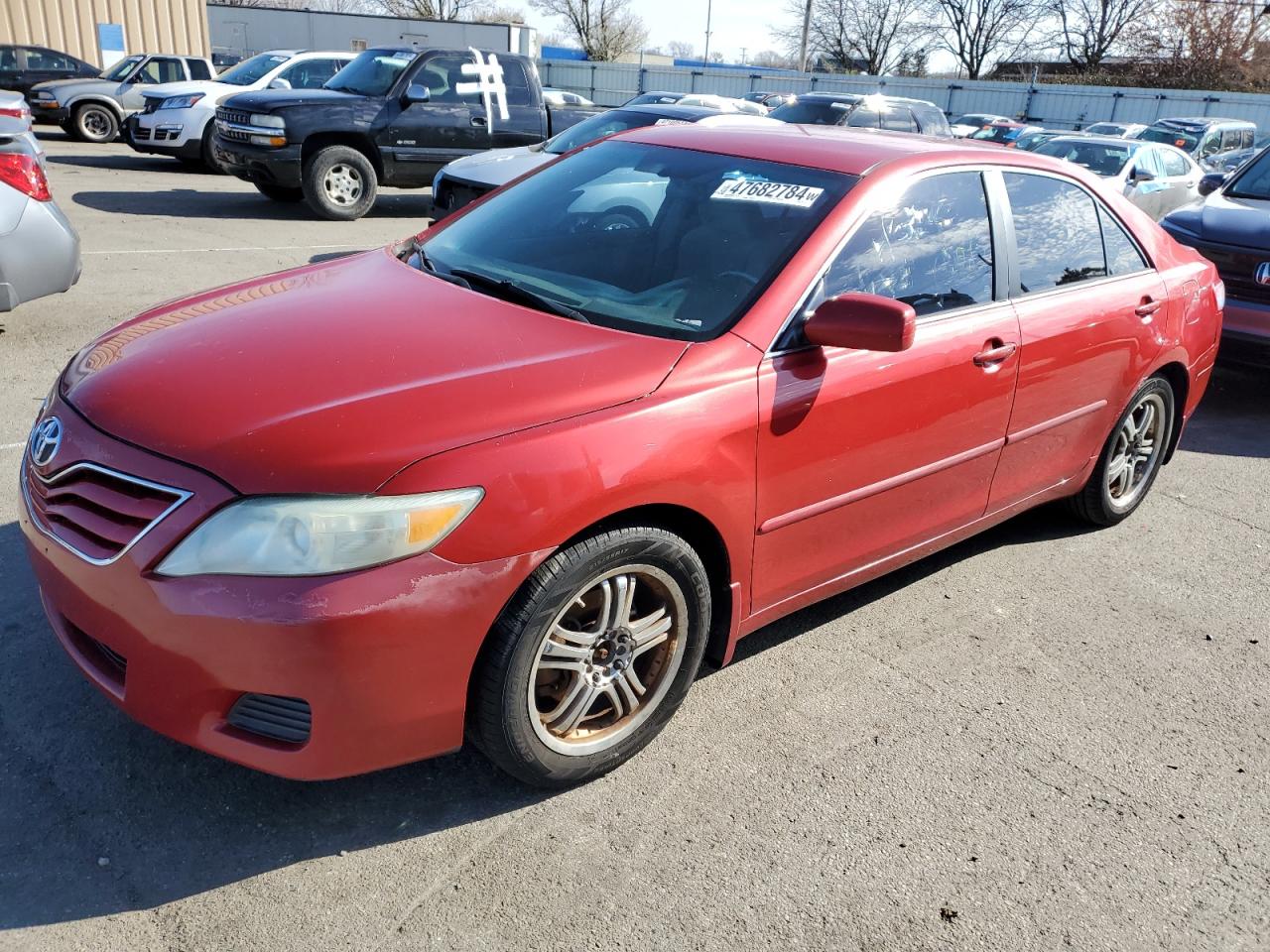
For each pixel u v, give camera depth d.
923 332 3.25
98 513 2.32
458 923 2.28
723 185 3.33
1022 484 3.94
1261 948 2.41
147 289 7.53
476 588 2.27
